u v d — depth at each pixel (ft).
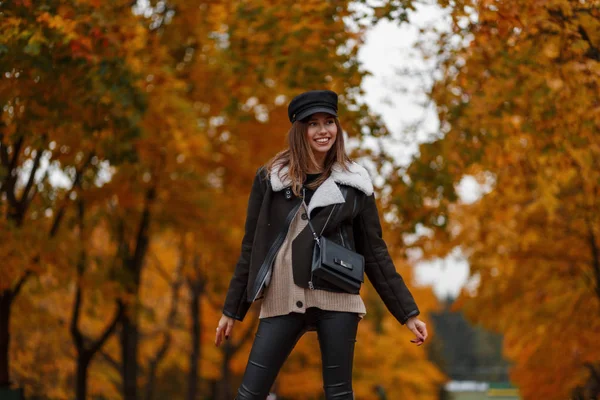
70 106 37.81
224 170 64.75
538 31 32.96
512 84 35.50
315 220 13.64
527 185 44.29
